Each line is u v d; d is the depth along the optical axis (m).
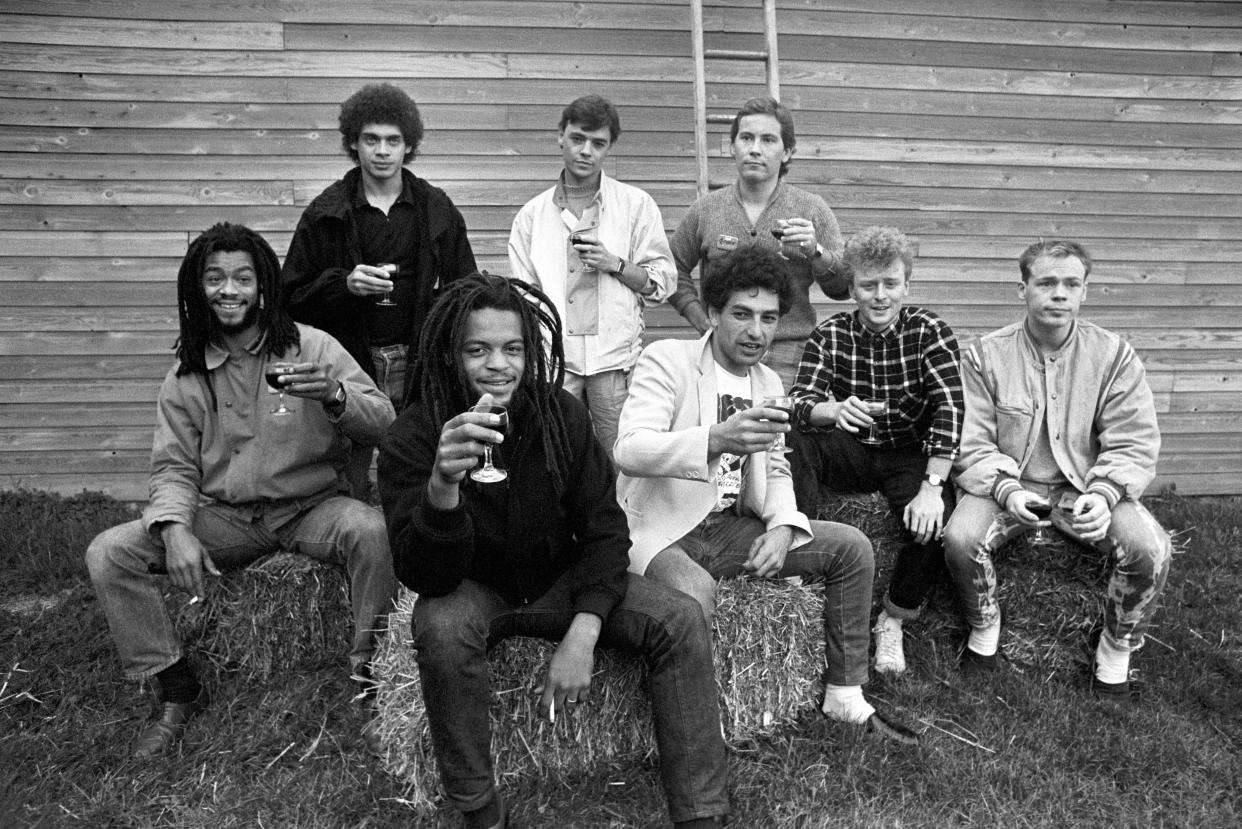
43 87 4.30
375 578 2.97
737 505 3.04
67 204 4.40
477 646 2.38
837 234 3.82
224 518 3.07
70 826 2.55
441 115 4.55
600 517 2.56
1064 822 2.65
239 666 3.13
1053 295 3.23
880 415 3.44
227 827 2.56
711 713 2.46
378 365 3.47
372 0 4.44
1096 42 4.93
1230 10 5.00
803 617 2.93
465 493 2.45
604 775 2.73
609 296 3.68
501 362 2.37
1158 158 5.08
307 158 4.52
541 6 4.55
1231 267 5.23
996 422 3.45
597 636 2.48
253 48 4.41
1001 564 3.37
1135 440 3.28
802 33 4.71
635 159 4.68
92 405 4.55
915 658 3.36
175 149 4.43
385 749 2.77
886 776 2.78
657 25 4.62
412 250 3.48
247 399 3.04
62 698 3.12
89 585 3.74
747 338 2.86
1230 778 2.87
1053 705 3.15
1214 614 3.81
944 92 4.86
